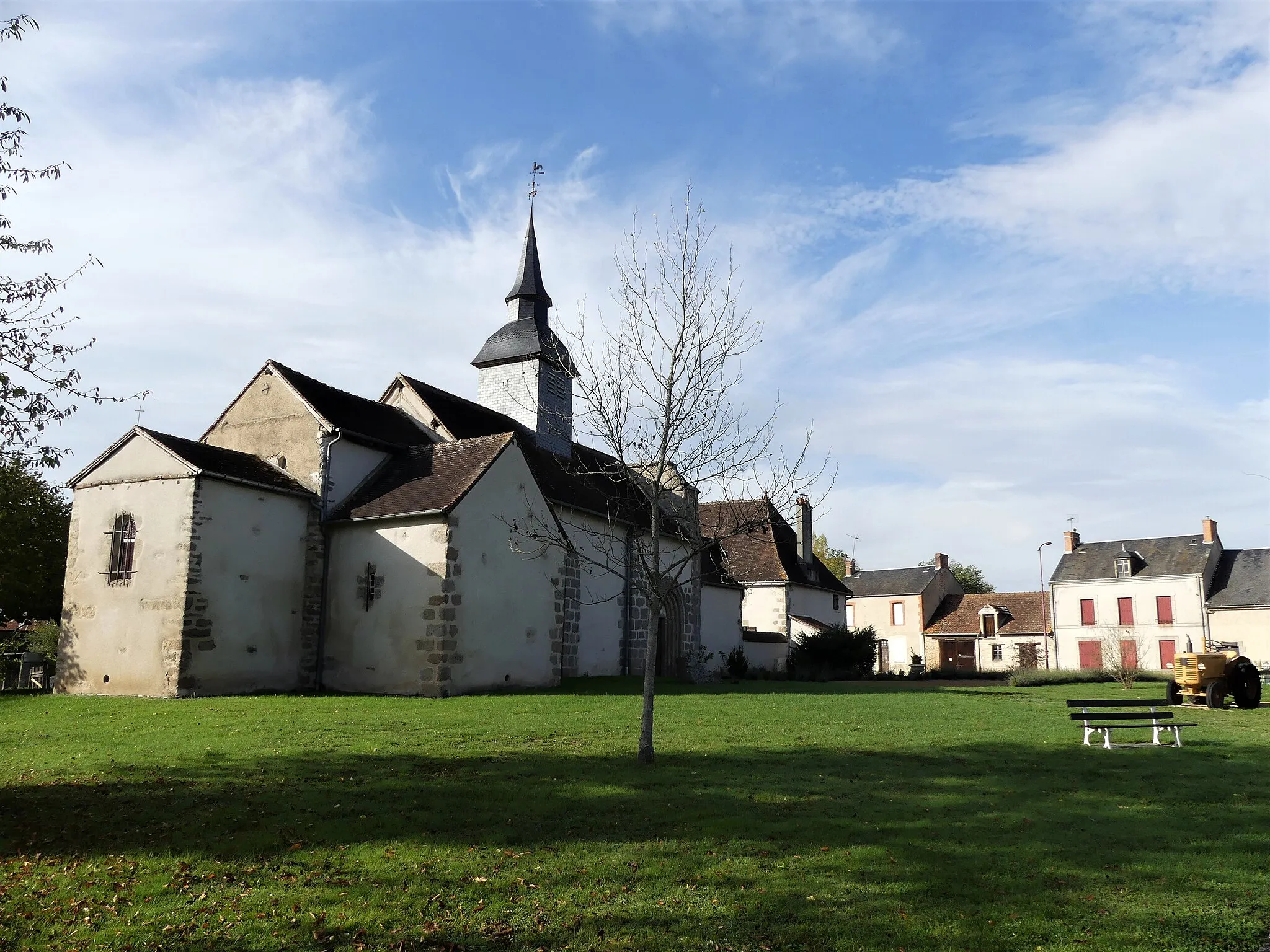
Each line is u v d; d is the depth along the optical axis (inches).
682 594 1199.6
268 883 249.0
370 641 771.4
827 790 372.8
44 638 1553.9
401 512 767.1
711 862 270.5
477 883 249.9
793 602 1626.5
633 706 666.8
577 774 394.0
